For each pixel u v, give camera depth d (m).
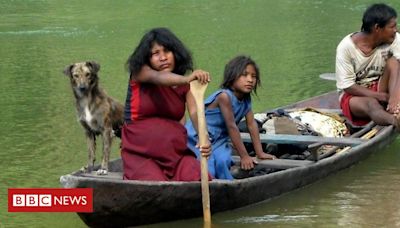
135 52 5.80
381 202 6.32
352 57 8.01
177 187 5.56
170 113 5.86
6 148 8.11
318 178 6.77
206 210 5.68
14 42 15.86
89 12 20.69
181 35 16.42
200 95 5.58
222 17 19.39
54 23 18.61
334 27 17.22
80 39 16.14
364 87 8.02
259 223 5.87
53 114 9.67
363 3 21.53
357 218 5.95
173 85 5.62
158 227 5.73
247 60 6.64
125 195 5.42
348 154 7.03
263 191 6.22
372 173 7.06
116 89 10.97
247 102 6.72
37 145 8.23
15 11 20.98
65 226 5.90
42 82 11.76
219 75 11.84
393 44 7.96
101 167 6.09
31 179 7.02
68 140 8.43
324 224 5.84
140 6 21.80
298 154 7.39
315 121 7.85
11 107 10.08
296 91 10.80
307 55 13.73
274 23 18.09
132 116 5.91
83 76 5.95
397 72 7.84
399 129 7.84
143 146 5.82
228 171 6.44
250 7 21.34
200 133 5.60
